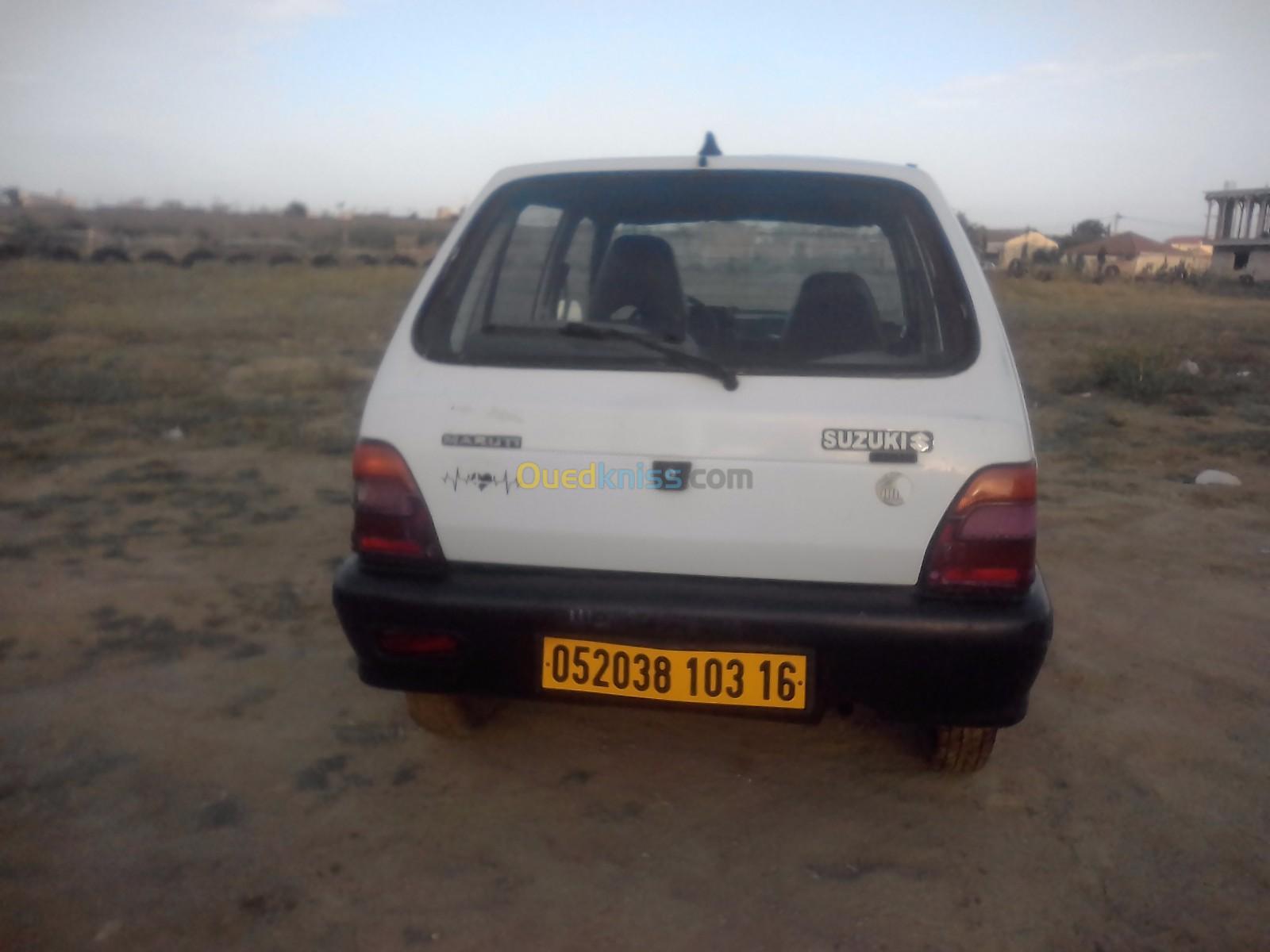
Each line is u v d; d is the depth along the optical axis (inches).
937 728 124.0
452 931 101.1
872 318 109.5
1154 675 161.9
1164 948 100.3
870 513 100.0
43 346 530.6
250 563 203.0
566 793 125.1
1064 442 341.4
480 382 107.0
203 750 133.6
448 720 133.6
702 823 119.6
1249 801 126.4
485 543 106.2
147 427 328.5
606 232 141.9
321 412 366.6
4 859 110.4
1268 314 1051.3
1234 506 262.1
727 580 103.4
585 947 99.2
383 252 2065.7
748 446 100.7
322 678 154.7
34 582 189.9
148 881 107.3
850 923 103.2
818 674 101.2
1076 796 126.8
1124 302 1291.8
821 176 121.9
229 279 1135.0
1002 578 100.0
